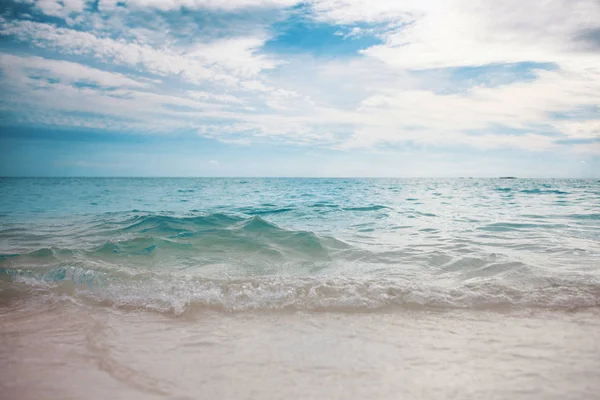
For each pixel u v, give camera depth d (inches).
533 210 561.0
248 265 232.7
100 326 134.2
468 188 1462.8
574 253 253.3
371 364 103.9
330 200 821.9
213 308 153.2
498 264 217.2
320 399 86.4
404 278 198.2
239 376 97.5
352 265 230.8
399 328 131.3
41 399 86.7
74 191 1296.8
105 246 271.4
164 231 336.8
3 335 126.0
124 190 1382.9
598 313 143.6
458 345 116.3
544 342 118.0
